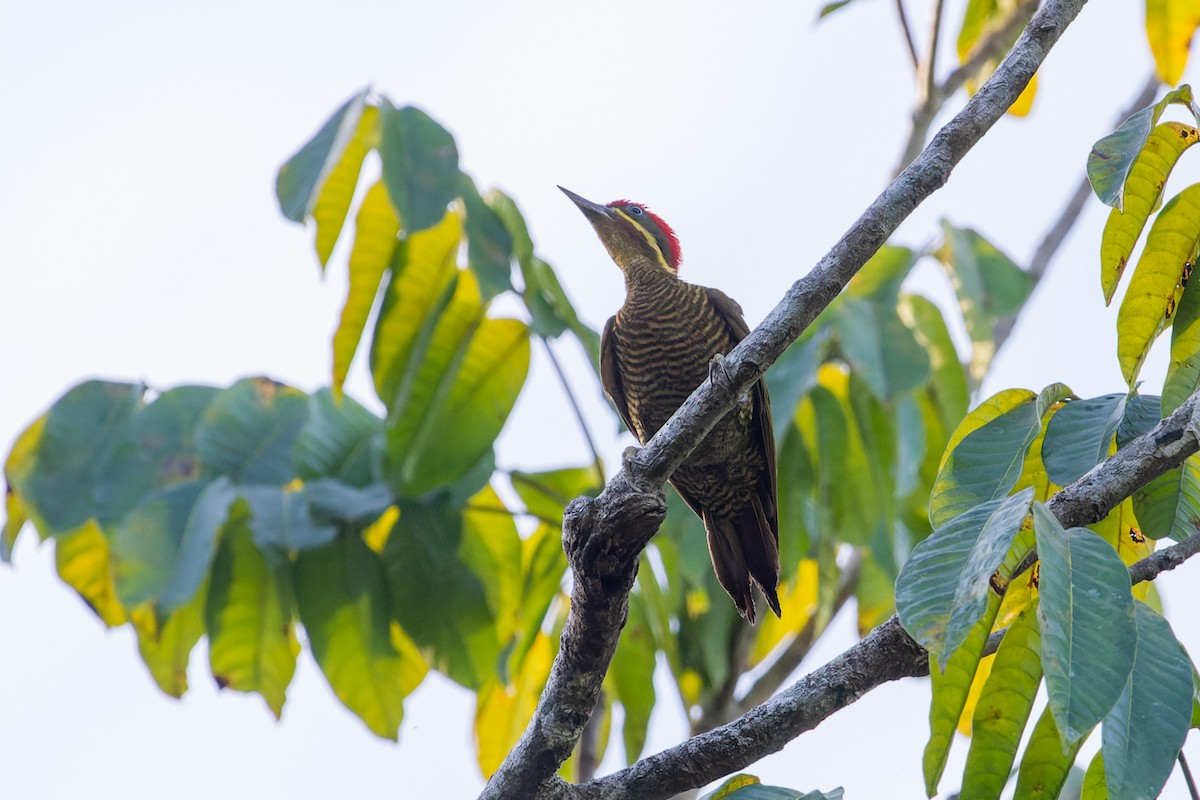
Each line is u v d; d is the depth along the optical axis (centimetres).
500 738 1202
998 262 1254
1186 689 586
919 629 570
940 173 744
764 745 728
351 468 1087
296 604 1066
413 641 1087
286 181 1009
